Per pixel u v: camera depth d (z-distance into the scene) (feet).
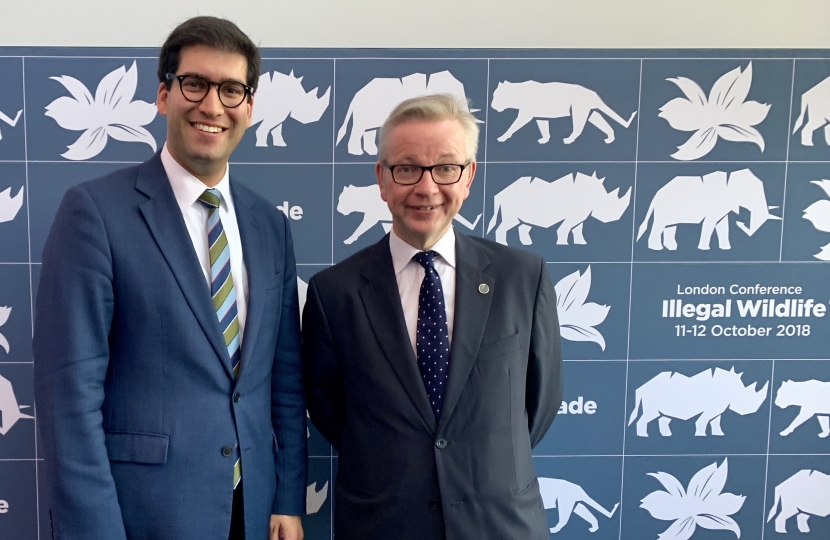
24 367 5.58
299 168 5.56
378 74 5.49
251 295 3.89
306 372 4.45
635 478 5.90
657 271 5.74
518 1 5.66
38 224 5.48
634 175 5.65
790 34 5.75
